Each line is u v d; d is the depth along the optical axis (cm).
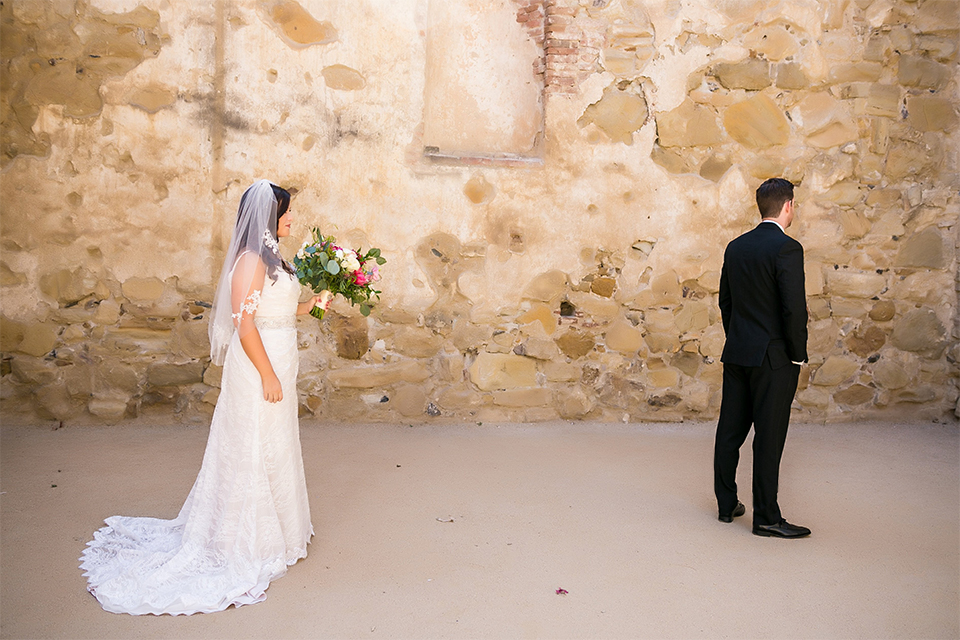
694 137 525
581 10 514
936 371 543
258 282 279
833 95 528
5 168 463
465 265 514
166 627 241
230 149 485
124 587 261
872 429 521
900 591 278
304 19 487
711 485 402
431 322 513
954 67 535
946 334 543
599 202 522
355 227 502
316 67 491
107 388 483
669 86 521
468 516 348
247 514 277
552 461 439
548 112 514
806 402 539
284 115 489
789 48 523
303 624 246
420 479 401
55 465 405
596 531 333
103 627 240
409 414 514
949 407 543
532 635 242
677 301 531
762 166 529
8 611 249
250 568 273
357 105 497
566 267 522
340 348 505
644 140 522
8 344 471
